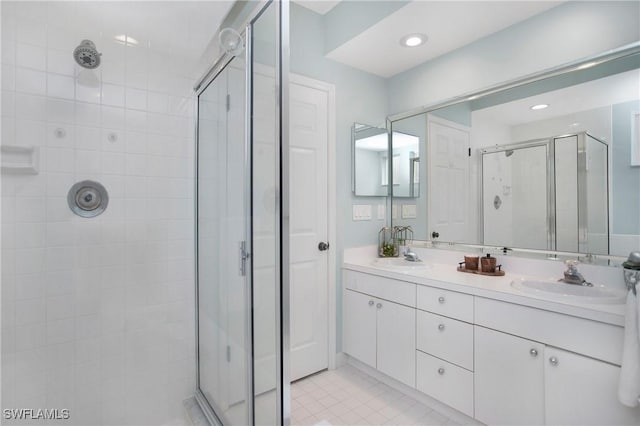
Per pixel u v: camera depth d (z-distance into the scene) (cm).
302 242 231
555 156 184
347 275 246
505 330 153
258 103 129
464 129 228
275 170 117
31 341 149
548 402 139
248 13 137
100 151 164
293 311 226
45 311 152
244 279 139
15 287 146
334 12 234
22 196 147
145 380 177
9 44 144
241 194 141
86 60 160
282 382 114
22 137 146
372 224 272
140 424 175
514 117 202
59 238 155
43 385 152
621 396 117
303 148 232
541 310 141
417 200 260
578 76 175
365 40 220
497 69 209
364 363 237
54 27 153
